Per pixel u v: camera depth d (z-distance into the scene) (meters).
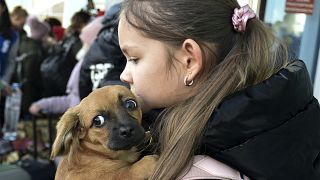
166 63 1.13
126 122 1.19
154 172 1.09
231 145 1.02
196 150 1.08
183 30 1.11
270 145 1.01
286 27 2.89
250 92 1.03
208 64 1.14
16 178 2.37
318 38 2.80
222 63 1.13
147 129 1.33
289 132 1.03
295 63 1.15
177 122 1.12
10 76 4.81
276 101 1.02
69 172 1.23
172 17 1.11
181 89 1.15
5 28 4.75
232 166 1.03
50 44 5.34
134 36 1.15
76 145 1.25
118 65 2.41
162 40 1.12
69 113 1.25
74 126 1.24
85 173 1.20
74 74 3.43
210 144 1.04
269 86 1.03
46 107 3.82
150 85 1.16
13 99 4.49
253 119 1.01
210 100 1.09
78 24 4.54
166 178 1.06
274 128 1.02
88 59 2.61
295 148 1.04
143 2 1.14
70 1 7.01
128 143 1.18
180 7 1.12
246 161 1.00
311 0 2.84
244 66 1.12
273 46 1.20
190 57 1.12
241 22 1.16
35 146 3.97
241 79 1.10
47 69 4.19
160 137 1.17
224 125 1.02
